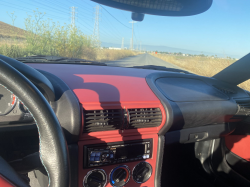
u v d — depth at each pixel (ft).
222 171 7.34
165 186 6.75
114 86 5.00
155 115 4.69
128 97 4.59
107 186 4.35
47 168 2.12
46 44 38.09
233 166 7.20
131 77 5.98
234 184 6.95
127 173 4.53
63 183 2.12
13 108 4.25
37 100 1.98
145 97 4.80
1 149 4.37
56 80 4.54
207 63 34.42
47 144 2.09
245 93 7.20
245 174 6.89
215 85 7.13
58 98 4.01
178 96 5.57
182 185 6.86
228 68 7.51
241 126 7.13
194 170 7.81
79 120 3.83
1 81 1.88
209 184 7.10
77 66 6.91
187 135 5.83
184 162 8.00
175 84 6.38
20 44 33.96
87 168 4.10
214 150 7.37
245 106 6.64
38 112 2.00
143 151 4.63
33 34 35.99
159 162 4.80
